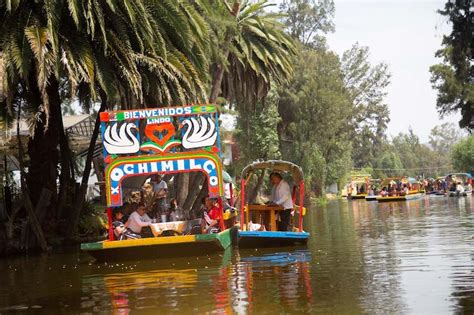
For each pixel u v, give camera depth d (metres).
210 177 18.12
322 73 69.19
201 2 25.64
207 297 11.04
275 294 11.02
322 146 70.62
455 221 26.47
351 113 81.31
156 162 18.06
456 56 48.19
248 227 19.75
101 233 27.36
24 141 27.08
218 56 32.03
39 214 23.03
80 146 34.56
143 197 20.19
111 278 14.12
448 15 45.72
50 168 24.02
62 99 27.55
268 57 39.94
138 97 23.38
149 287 12.51
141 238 17.27
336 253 16.72
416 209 39.56
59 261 18.38
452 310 9.27
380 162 140.25
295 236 18.59
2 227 22.67
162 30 23.33
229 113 50.88
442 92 62.28
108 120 18.12
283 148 69.81
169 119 18.14
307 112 67.19
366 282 11.89
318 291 11.14
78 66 20.62
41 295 12.42
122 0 21.73
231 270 14.19
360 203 59.12
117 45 21.86
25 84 21.98
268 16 40.84
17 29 20.17
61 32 21.33
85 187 24.20
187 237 16.67
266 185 55.44
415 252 16.06
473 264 13.50
